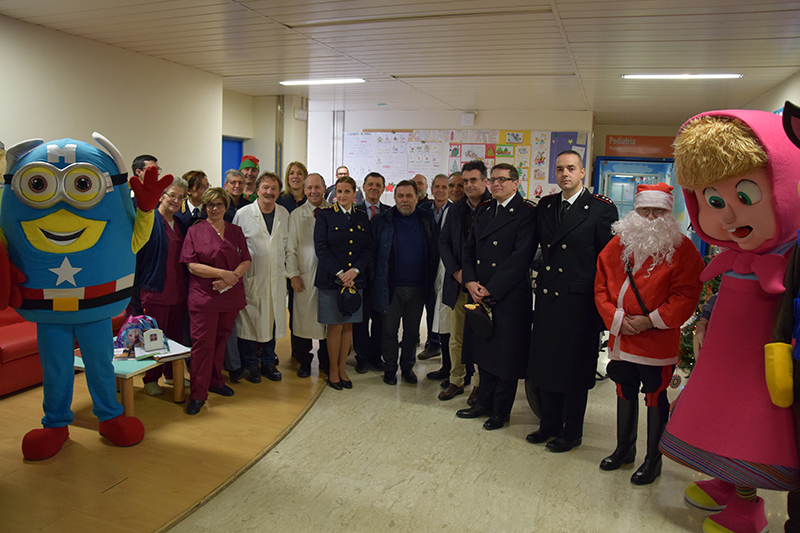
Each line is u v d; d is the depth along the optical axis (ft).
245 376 12.91
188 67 18.88
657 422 8.36
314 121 30.37
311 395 11.76
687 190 7.10
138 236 8.79
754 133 6.07
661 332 8.05
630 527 7.38
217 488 7.91
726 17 12.14
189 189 13.14
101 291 8.34
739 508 7.10
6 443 9.04
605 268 8.53
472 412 10.92
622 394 8.82
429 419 10.81
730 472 6.56
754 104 21.40
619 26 13.09
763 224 6.24
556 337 9.23
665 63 16.51
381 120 29.32
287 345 15.62
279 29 14.29
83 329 8.57
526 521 7.44
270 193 12.14
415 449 9.49
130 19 13.53
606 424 10.84
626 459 9.00
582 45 14.93
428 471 8.73
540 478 8.60
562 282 9.20
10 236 7.92
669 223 7.97
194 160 19.45
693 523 7.50
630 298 8.14
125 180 8.51
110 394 9.10
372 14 12.95
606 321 8.33
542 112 27.09
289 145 25.17
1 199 8.04
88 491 7.72
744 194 6.24
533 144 27.37
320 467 8.75
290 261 12.44
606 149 32.17
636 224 8.11
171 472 8.33
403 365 12.96
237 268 10.93
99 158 8.18
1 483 7.83
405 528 7.20
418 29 14.02
